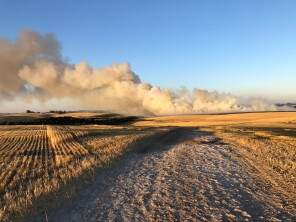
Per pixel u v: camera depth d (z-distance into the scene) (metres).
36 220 12.33
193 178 19.64
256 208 13.29
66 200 14.84
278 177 18.94
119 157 29.17
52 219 12.41
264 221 11.76
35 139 57.25
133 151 34.56
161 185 17.95
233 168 22.75
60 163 26.34
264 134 54.16
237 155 29.47
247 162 25.00
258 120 147.50
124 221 12.09
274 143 37.66
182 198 15.14
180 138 51.56
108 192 16.52
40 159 29.94
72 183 18.00
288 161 24.20
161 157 29.70
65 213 13.12
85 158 28.11
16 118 175.75
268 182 17.84
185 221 11.95
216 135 57.00
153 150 35.66
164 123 162.88
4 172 23.09
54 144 45.91
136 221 12.07
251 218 12.11
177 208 13.58
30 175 21.70
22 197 15.38
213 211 13.05
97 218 12.46
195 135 58.09
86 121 175.88
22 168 24.89
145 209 13.53
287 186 16.80
